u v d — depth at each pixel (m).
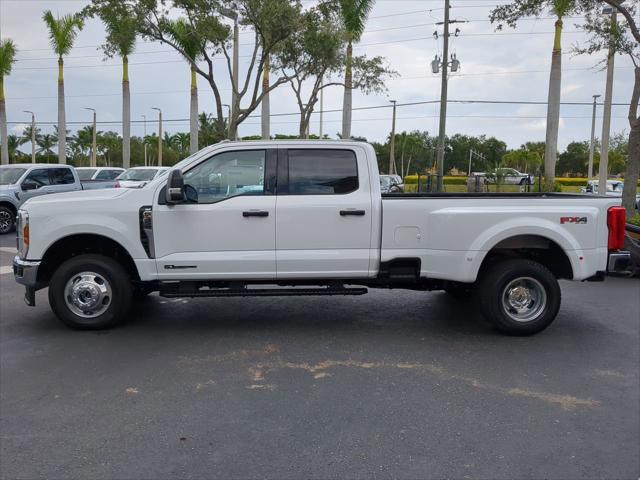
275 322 6.96
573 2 13.43
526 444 3.92
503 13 14.19
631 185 14.05
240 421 4.25
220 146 6.28
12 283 9.23
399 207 6.26
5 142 31.38
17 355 5.70
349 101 19.94
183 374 5.20
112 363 5.48
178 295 6.39
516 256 6.68
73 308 6.43
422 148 80.75
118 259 6.77
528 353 5.86
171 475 3.51
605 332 6.66
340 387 4.91
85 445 3.88
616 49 13.09
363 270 6.32
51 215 6.20
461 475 3.52
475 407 4.52
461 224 6.20
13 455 3.75
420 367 5.42
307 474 3.52
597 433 4.10
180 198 5.94
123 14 15.01
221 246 6.21
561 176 87.44
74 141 77.62
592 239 6.31
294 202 6.21
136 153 82.31
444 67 25.44
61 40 27.78
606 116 20.31
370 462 3.66
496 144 92.81
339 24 16.97
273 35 15.20
